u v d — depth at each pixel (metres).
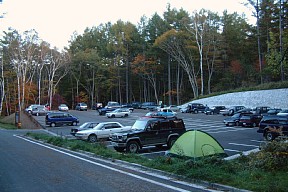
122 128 26.17
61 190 9.02
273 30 54.41
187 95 83.50
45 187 9.44
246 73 68.81
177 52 70.00
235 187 8.66
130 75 83.81
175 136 20.19
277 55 28.94
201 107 56.75
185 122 40.44
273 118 22.78
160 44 66.75
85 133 24.80
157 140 19.64
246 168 11.12
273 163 10.83
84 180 10.37
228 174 9.80
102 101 93.19
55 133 34.09
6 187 9.53
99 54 89.25
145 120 20.05
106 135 25.45
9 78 74.25
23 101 65.88
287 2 28.11
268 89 51.09
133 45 80.94
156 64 77.31
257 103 51.78
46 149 20.11
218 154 13.38
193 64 71.81
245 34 72.81
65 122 42.53
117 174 11.42
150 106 66.56
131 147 18.73
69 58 76.44
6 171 12.20
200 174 9.87
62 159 15.55
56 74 83.06
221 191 8.69
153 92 90.38
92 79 83.06
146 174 11.38
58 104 80.31
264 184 8.39
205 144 14.12
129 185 9.53
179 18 73.12
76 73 85.06
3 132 36.50
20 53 64.81
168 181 10.10
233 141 22.84
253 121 33.81
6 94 74.62
